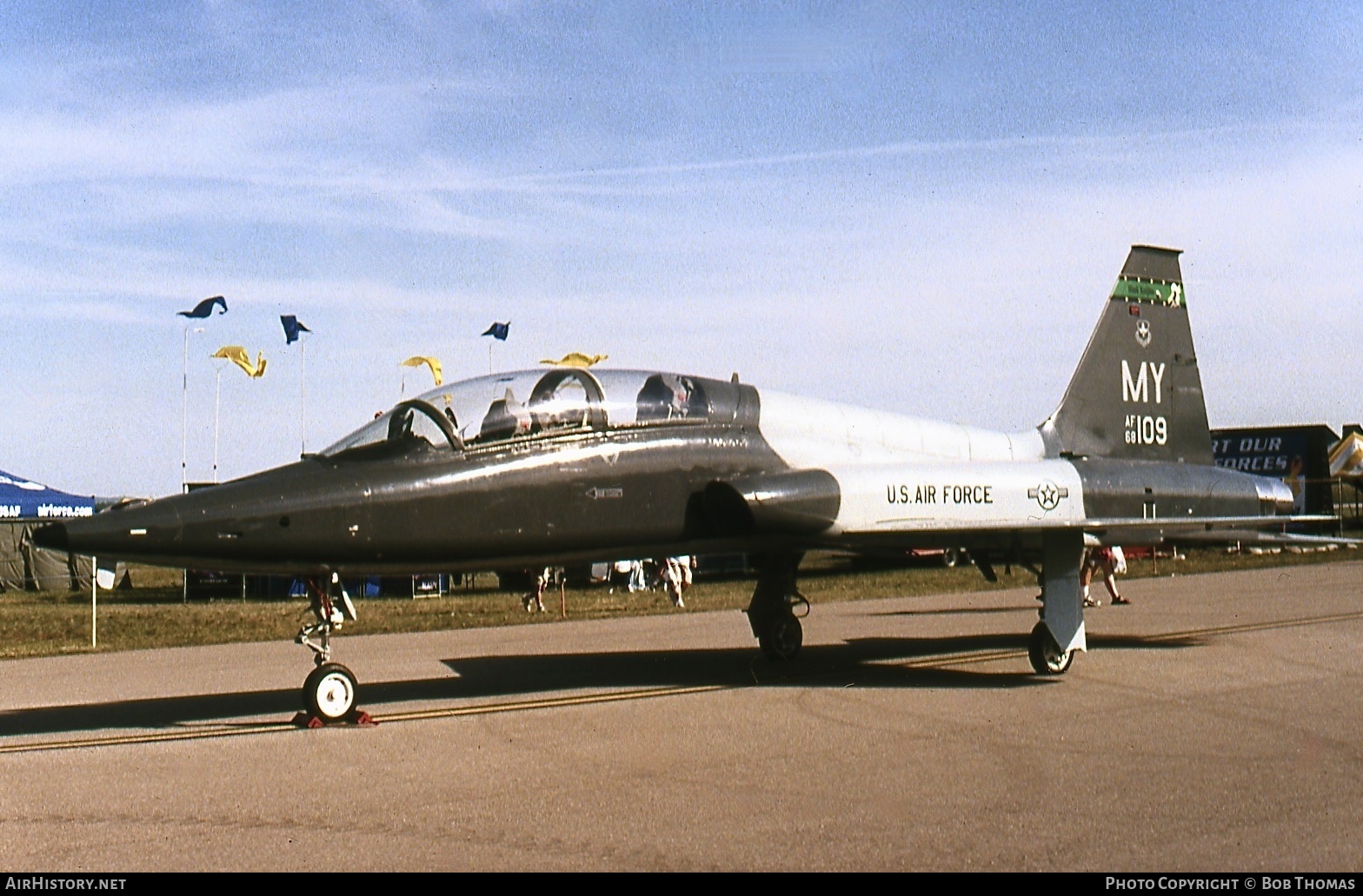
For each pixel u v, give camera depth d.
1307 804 5.89
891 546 11.05
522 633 16.08
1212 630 13.88
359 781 6.69
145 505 8.24
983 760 6.98
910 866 4.95
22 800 6.34
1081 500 11.30
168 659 13.55
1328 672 10.41
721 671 11.27
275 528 8.40
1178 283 14.17
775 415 11.05
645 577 25.95
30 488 29.42
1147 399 13.70
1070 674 10.54
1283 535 13.18
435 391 9.68
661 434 10.20
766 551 11.29
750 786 6.39
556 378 10.06
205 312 27.00
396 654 13.55
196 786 6.62
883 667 11.34
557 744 7.68
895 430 11.88
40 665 13.21
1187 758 6.96
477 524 9.15
